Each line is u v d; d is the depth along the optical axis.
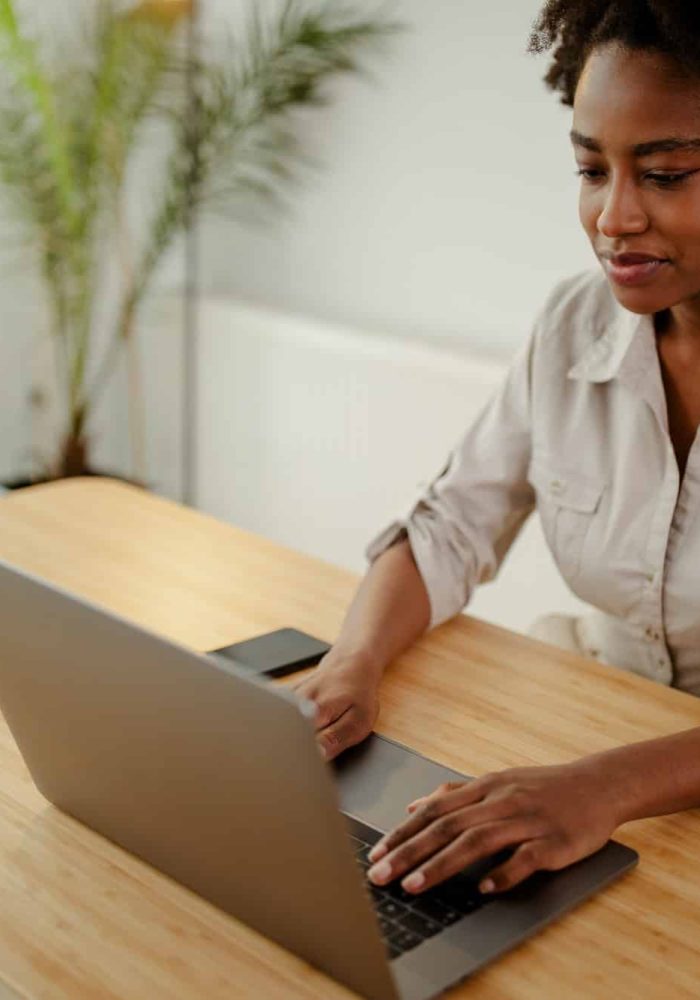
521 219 2.85
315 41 3.09
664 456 1.54
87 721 1.03
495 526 1.71
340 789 1.20
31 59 3.12
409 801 1.18
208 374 3.47
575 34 1.46
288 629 1.51
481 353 2.98
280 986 0.93
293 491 3.32
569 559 1.64
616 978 0.96
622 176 1.29
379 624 1.48
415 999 0.91
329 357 3.14
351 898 0.88
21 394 3.60
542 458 1.65
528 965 0.97
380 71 3.03
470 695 1.39
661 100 1.24
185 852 1.02
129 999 0.92
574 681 1.43
